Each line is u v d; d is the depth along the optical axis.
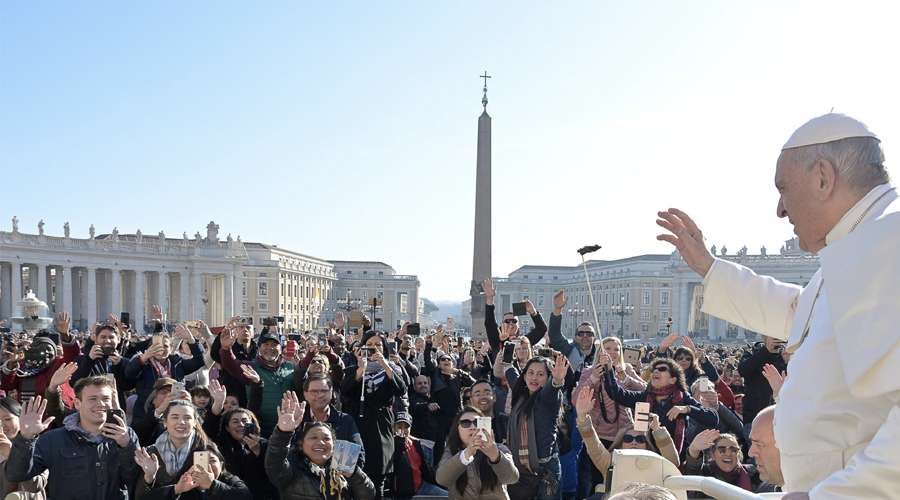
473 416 6.31
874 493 1.59
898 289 1.71
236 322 11.00
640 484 1.98
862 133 2.01
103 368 8.79
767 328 2.50
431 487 8.81
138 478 5.70
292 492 5.94
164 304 83.12
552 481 6.91
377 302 31.38
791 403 2.01
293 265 110.94
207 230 87.12
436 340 15.38
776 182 2.17
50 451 5.36
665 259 102.25
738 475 6.47
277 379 8.80
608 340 9.10
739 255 81.56
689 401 7.41
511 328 11.02
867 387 1.75
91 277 75.44
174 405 5.97
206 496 5.72
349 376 8.51
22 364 9.17
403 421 8.87
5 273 70.75
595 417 7.99
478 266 27.94
